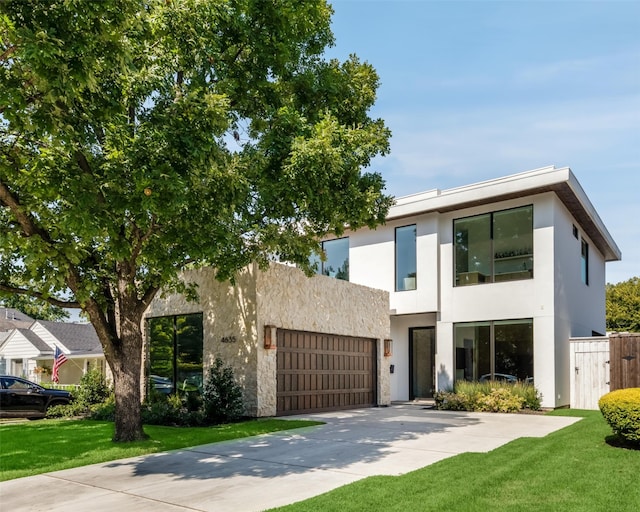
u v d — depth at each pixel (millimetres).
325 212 10336
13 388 16875
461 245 18141
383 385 18188
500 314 16984
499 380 16891
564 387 16516
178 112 7645
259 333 13562
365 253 20469
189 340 15188
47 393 17359
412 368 19922
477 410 15586
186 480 7184
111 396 16219
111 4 6340
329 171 9219
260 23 9859
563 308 16797
